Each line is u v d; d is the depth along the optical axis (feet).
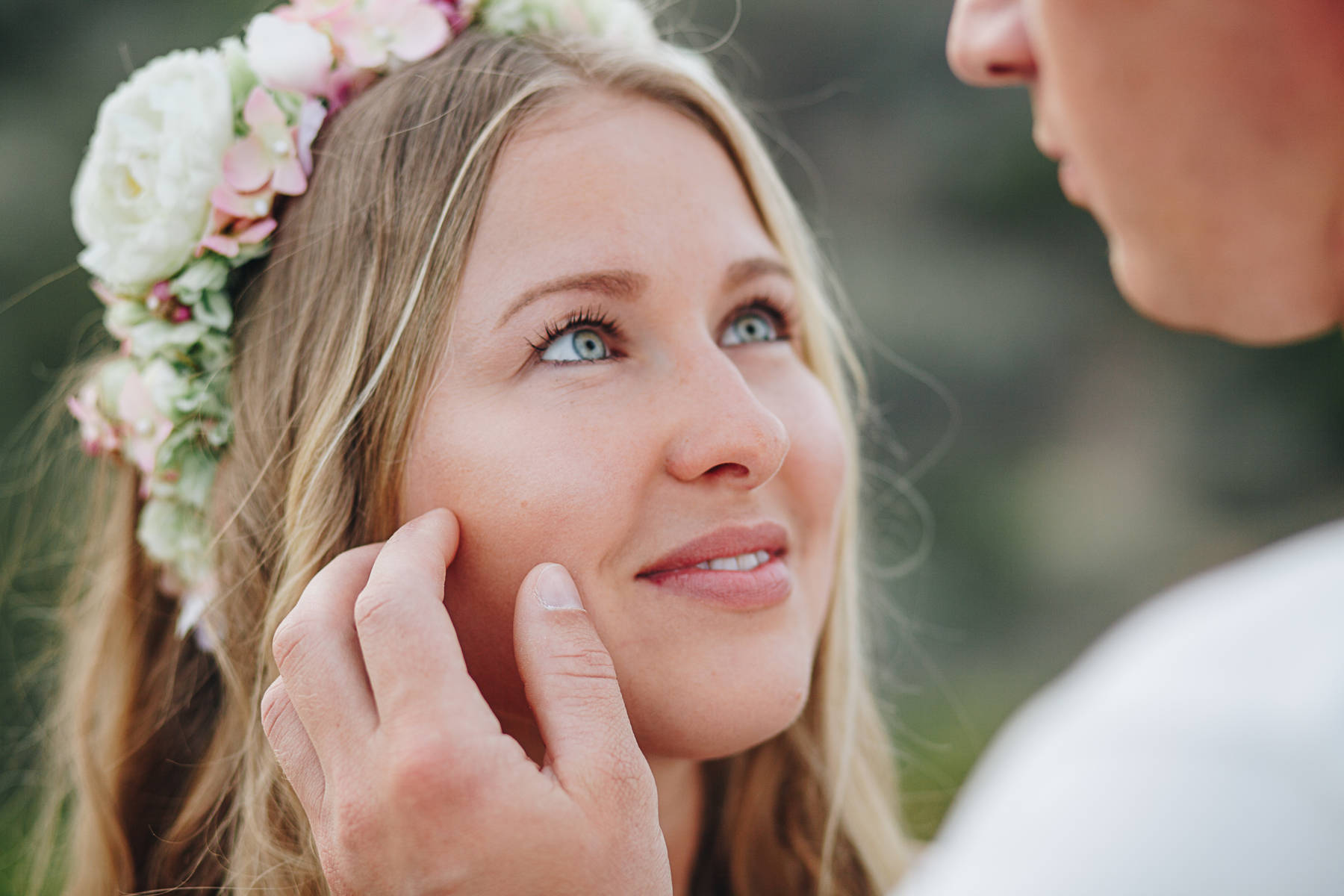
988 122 22.56
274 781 4.26
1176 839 2.84
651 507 3.84
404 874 3.14
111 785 5.28
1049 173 22.59
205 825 4.79
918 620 19.95
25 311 16.75
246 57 4.51
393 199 4.16
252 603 4.42
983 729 16.75
